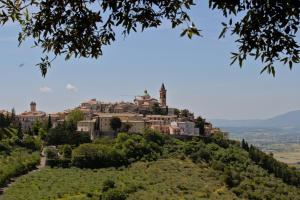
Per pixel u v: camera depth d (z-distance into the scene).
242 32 13.73
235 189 158.50
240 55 14.12
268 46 13.73
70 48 15.21
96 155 180.25
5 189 143.25
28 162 172.75
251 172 181.00
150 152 191.62
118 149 191.00
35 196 132.88
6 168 156.00
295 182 174.50
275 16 13.17
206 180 167.62
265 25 13.56
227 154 193.12
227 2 13.31
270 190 164.12
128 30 14.45
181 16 14.52
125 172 172.50
